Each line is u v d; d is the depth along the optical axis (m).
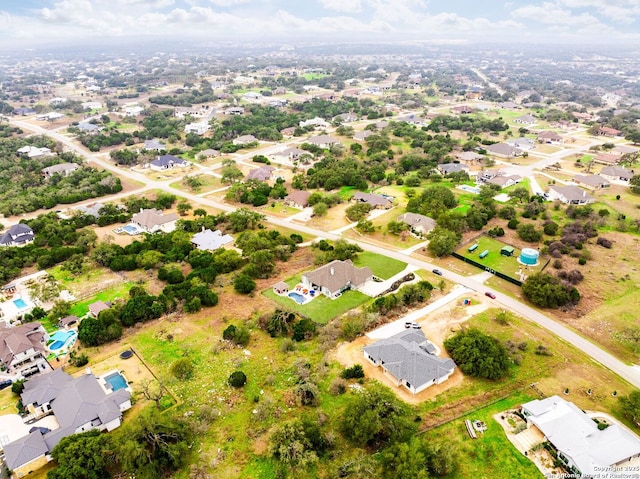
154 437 60.59
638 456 59.84
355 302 100.00
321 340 85.38
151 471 57.97
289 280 110.38
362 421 62.50
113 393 70.69
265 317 91.88
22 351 79.69
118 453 59.25
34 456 60.19
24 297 106.94
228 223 146.50
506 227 141.12
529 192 175.62
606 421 66.81
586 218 144.00
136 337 89.38
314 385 71.62
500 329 89.94
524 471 59.00
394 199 166.50
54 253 122.69
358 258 121.25
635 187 172.38
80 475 56.62
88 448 58.53
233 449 63.06
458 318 93.62
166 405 71.38
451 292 104.19
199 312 97.44
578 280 107.75
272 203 165.12
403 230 136.12
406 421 64.00
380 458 60.53
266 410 69.00
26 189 184.88
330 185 176.88
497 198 168.25
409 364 74.94
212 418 68.19
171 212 161.88
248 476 58.97
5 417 69.88
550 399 68.69
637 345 84.88
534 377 76.25
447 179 192.62
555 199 167.38
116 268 116.88
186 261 121.19
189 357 82.81
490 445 62.75
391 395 68.62
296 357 82.19
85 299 104.12
